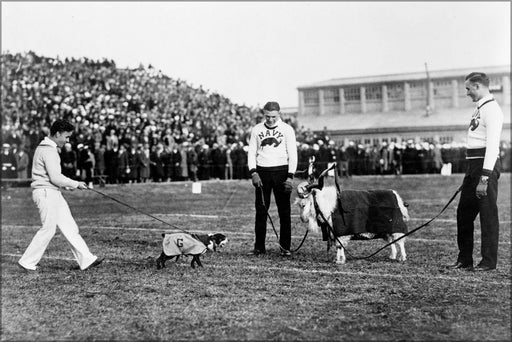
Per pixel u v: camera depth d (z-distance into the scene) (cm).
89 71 4369
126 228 1407
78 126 3000
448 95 6097
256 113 4994
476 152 855
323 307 645
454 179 3478
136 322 595
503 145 4459
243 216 1673
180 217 1656
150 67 4678
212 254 1010
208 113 4381
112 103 3662
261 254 1009
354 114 6475
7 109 3181
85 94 3578
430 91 6166
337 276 809
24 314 629
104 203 2228
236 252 1037
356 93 6525
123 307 654
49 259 971
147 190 2725
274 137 1017
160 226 1444
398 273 826
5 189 2602
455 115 5769
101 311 639
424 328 563
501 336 537
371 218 908
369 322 585
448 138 5509
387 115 6209
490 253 848
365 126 5941
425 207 1922
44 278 812
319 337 539
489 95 855
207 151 3384
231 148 3488
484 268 847
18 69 3556
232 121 4534
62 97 3516
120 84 4225
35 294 718
